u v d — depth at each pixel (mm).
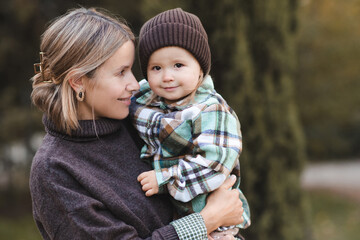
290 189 3551
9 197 7480
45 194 1376
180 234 1397
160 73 1508
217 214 1487
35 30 6547
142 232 1434
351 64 7922
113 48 1413
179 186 1445
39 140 6945
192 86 1514
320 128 11227
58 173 1375
